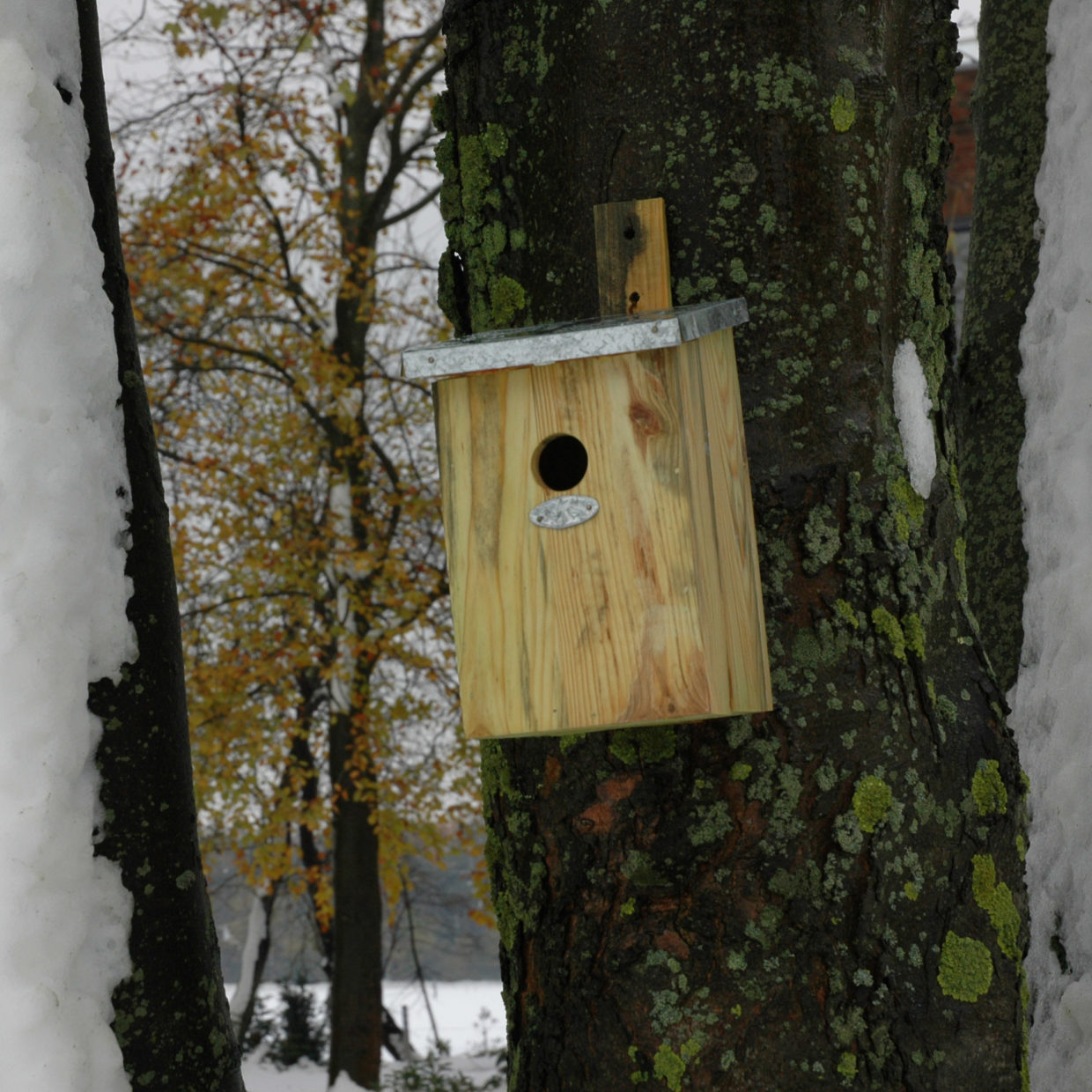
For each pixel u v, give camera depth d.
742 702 1.97
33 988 1.93
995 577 3.29
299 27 11.98
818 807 2.02
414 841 14.71
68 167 2.19
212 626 12.16
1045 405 3.29
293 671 11.75
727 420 2.06
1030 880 3.04
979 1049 2.00
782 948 1.99
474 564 2.01
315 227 12.29
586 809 2.10
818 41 2.14
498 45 2.32
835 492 2.10
